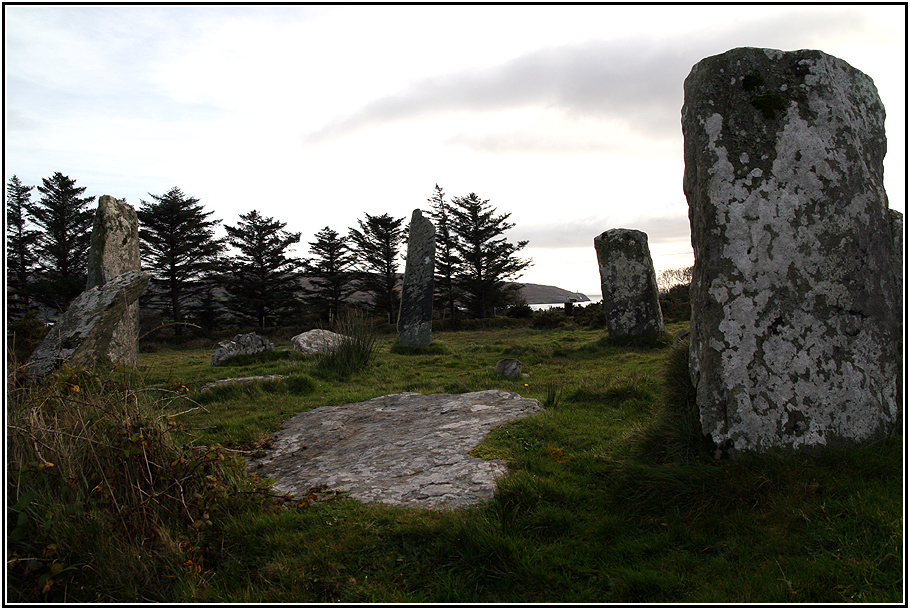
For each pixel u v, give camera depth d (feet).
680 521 10.75
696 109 13.06
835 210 12.17
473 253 132.57
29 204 105.40
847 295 12.10
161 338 88.69
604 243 43.47
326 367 31.55
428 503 11.73
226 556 10.29
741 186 12.42
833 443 11.77
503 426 16.56
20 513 9.28
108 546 9.45
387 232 132.46
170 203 115.96
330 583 9.34
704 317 12.62
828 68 12.57
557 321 79.46
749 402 12.05
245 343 42.65
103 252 33.65
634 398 20.61
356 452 15.97
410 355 42.22
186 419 19.24
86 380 12.78
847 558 8.91
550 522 10.96
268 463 16.10
